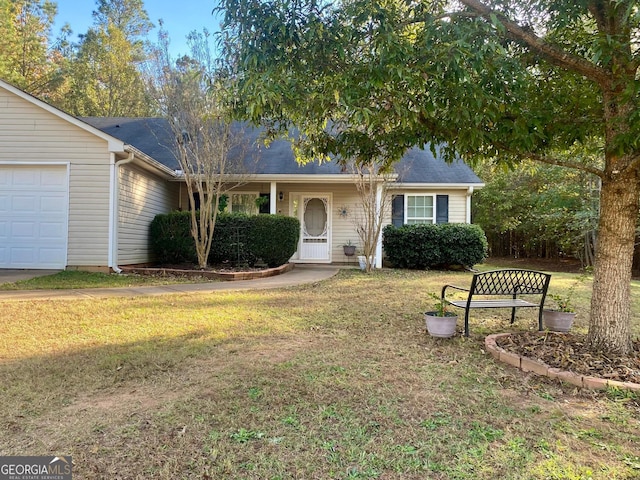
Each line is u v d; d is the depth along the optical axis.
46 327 4.76
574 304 6.88
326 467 2.10
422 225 12.10
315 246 13.52
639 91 2.93
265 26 3.14
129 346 4.07
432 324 4.49
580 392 3.06
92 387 3.07
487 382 3.26
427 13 3.34
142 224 10.55
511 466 2.12
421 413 2.72
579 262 17.12
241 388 3.06
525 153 3.92
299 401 2.86
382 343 4.32
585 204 14.08
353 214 13.47
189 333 4.59
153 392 2.99
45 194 9.05
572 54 3.64
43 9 22.89
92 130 8.95
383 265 13.20
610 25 3.40
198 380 3.21
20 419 2.56
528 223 17.64
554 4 3.48
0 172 9.02
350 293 7.48
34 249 9.03
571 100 4.13
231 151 12.48
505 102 3.46
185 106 9.34
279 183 13.29
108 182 9.07
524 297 7.54
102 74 24.14
